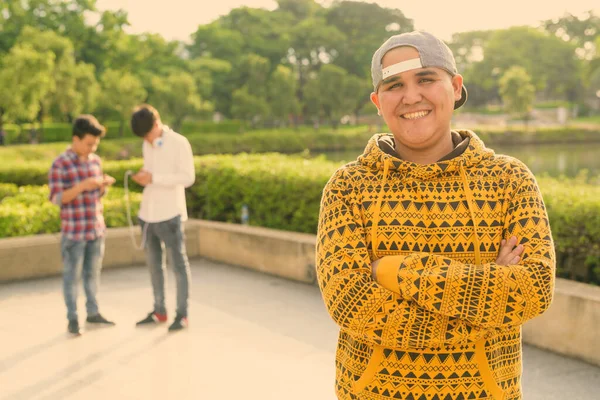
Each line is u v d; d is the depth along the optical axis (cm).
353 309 159
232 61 8938
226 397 404
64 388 420
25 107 5109
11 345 507
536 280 153
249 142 7481
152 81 6769
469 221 161
